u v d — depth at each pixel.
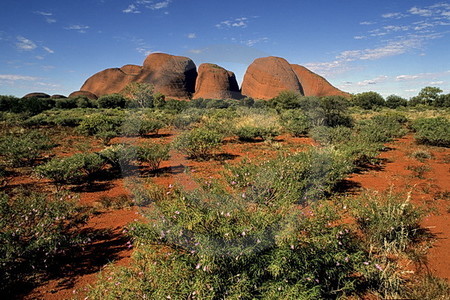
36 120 16.97
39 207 3.96
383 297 2.51
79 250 3.57
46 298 2.72
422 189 5.72
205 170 6.70
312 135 10.65
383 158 8.95
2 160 8.66
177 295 2.07
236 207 2.45
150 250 2.39
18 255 3.12
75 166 6.30
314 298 2.17
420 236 3.69
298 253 2.25
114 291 2.41
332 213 2.69
